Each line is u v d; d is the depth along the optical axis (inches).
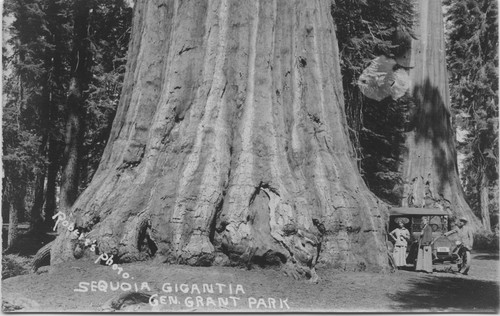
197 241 518.9
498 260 964.0
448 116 1467.8
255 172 548.7
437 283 563.8
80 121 1085.1
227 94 579.2
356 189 597.0
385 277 552.7
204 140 556.7
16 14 1000.2
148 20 625.3
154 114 596.1
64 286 478.6
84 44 1077.1
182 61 589.3
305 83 621.0
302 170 589.3
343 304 450.6
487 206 1537.9
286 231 521.3
